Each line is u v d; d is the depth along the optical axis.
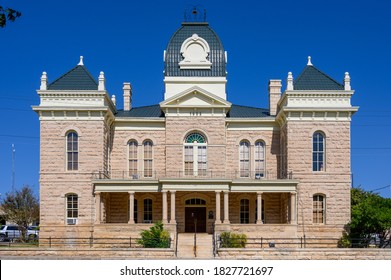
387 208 56.12
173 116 61.88
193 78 63.38
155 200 61.84
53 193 58.66
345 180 58.91
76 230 58.16
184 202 61.78
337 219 58.56
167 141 61.69
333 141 59.19
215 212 60.97
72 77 60.62
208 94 61.00
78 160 58.88
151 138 62.91
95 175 58.66
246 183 58.34
